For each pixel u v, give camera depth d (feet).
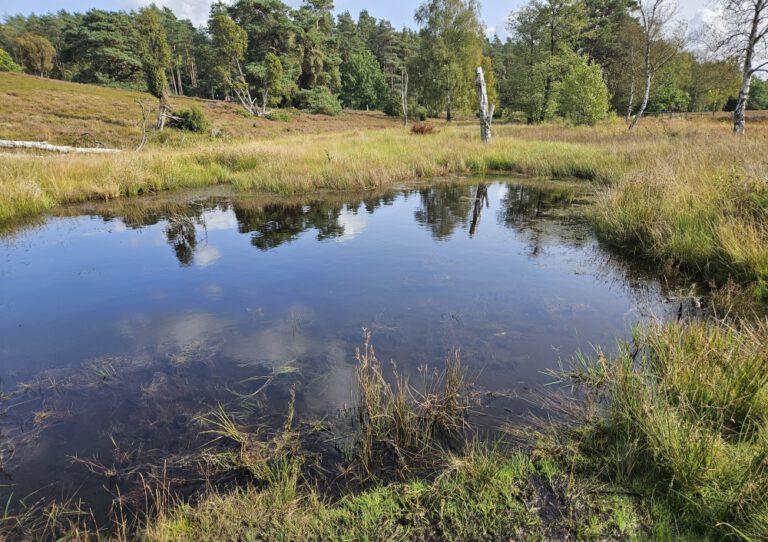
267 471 7.88
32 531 6.91
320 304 15.57
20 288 17.51
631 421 8.07
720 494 6.41
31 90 105.70
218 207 32.58
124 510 7.32
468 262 19.86
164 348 12.68
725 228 16.29
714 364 8.86
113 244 23.63
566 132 69.21
